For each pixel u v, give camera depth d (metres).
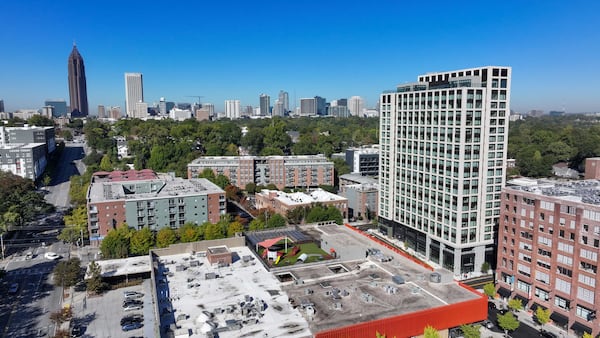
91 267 122.12
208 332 76.00
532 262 113.69
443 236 142.25
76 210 174.00
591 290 97.94
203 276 104.19
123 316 108.31
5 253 153.62
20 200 183.00
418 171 152.75
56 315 102.50
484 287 122.50
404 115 158.50
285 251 121.44
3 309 112.25
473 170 133.62
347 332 77.12
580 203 99.88
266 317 82.94
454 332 90.56
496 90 133.00
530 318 111.12
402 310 86.00
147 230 148.00
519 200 117.00
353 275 104.88
